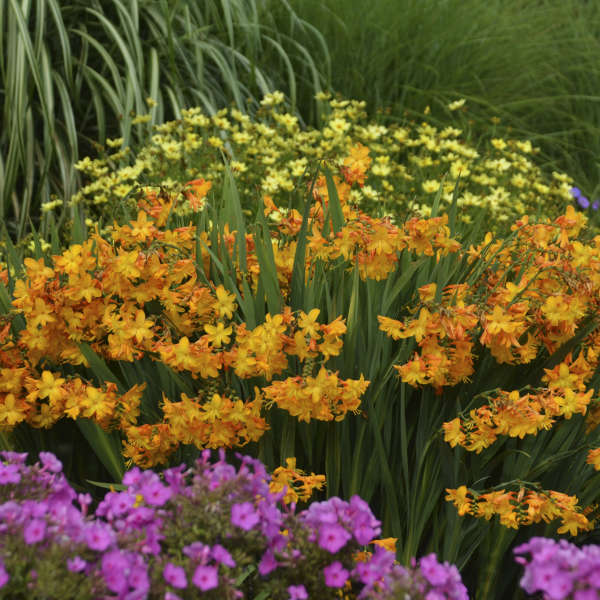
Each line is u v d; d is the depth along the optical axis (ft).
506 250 7.06
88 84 14.98
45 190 13.53
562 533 6.68
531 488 6.44
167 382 6.51
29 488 5.07
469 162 12.24
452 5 18.21
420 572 4.69
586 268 6.55
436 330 6.00
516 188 12.79
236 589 4.81
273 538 4.88
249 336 5.92
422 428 6.40
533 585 4.36
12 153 12.91
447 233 6.61
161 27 15.84
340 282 6.64
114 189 10.75
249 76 16.20
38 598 4.38
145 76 15.51
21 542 4.43
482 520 6.33
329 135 11.73
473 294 6.74
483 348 6.53
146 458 6.46
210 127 12.06
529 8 20.74
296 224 6.96
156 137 11.64
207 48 15.78
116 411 6.35
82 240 7.25
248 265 6.83
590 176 17.76
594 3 21.29
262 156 11.54
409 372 6.01
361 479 6.40
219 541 4.85
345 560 4.96
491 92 17.63
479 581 6.47
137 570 4.45
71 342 6.51
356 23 17.49
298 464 6.52
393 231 6.29
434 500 6.35
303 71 16.79
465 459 6.46
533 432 5.96
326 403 5.93
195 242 6.69
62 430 6.82
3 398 6.53
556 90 18.71
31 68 13.35
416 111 16.96
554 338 6.47
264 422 6.13
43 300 6.34
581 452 6.60
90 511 6.88
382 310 6.42
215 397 6.01
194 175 11.02
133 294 6.29
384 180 11.35
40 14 14.12
